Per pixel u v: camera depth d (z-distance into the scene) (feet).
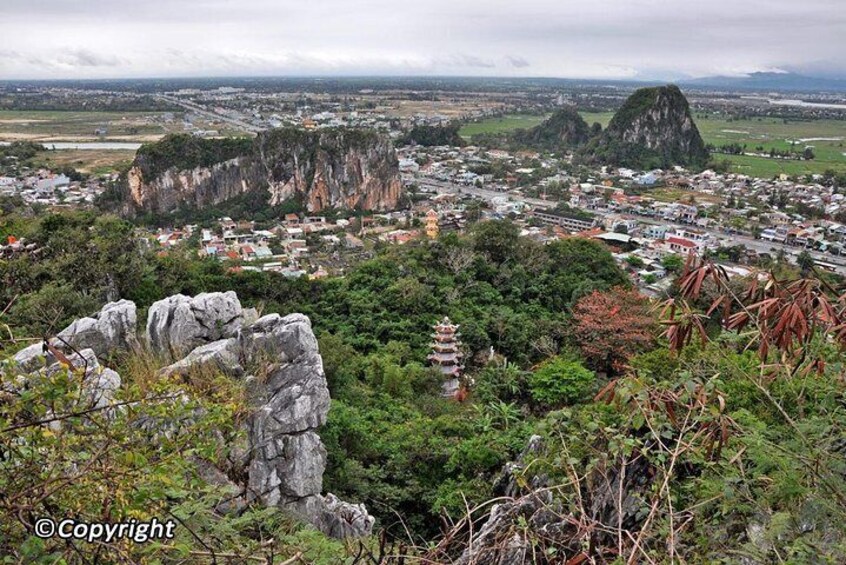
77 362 24.27
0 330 14.19
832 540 12.20
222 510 23.70
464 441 47.60
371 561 13.12
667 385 13.76
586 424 15.14
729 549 12.50
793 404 18.35
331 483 41.01
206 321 34.78
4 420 10.71
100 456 11.39
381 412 57.57
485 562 13.56
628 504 14.52
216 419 14.61
